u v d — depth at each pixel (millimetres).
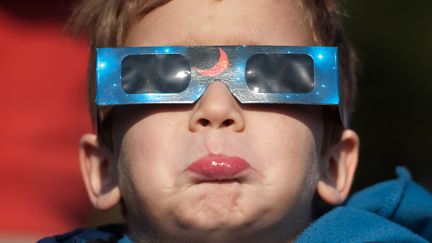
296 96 3074
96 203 3395
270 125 3043
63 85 6047
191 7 3180
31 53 6047
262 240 3025
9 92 5992
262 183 2965
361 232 3195
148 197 3008
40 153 5961
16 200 5867
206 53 3064
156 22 3213
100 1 3645
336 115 3336
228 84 3041
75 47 6059
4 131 5922
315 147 3162
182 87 3045
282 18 3229
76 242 3314
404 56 6320
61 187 5965
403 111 6465
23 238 5719
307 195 3121
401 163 6531
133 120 3105
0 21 6059
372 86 6402
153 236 3094
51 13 6105
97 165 3455
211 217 2906
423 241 3312
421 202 3625
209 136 2945
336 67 3133
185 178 2939
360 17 6234
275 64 3076
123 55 3104
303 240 3117
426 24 6262
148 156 3029
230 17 3154
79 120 6023
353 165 3463
